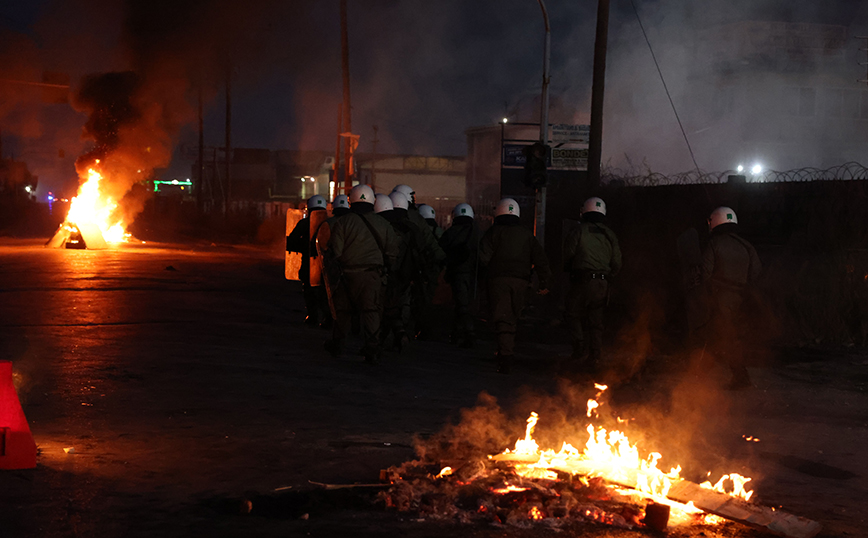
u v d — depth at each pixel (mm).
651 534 4016
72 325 11680
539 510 4203
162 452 5305
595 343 10594
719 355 9188
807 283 13516
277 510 4234
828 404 8195
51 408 6449
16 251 29531
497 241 9812
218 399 7180
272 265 27266
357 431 6191
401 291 10977
